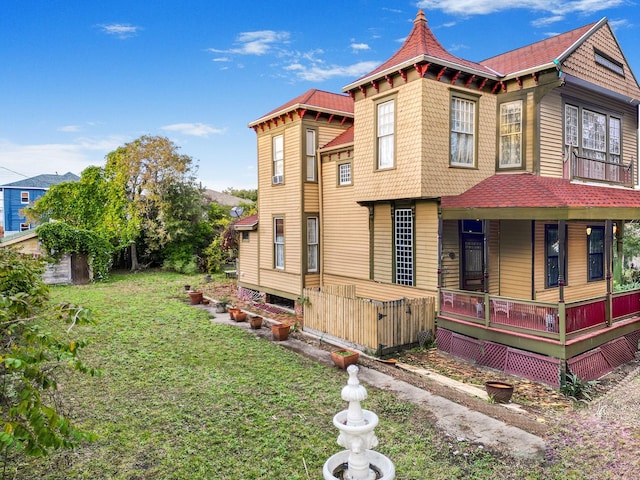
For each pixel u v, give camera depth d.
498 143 13.05
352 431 4.10
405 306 11.45
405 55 12.40
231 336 12.50
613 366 10.00
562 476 5.13
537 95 12.10
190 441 6.16
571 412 7.53
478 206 10.76
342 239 16.03
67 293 20.91
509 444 6.00
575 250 14.03
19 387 3.74
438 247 11.70
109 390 8.13
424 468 5.43
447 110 11.98
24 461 5.54
